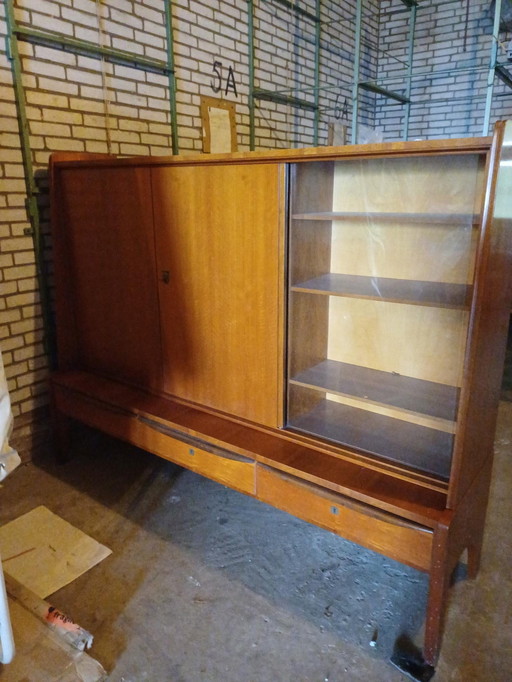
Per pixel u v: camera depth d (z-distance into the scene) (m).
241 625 1.64
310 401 2.01
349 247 1.89
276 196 1.63
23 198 2.35
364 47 5.08
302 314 1.84
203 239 1.87
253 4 3.52
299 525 2.13
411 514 1.41
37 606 1.64
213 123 3.35
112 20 2.58
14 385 2.50
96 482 2.45
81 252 2.36
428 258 1.73
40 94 2.32
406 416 1.92
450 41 4.93
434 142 1.26
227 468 1.85
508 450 2.76
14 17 2.15
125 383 2.39
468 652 1.52
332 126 4.76
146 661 1.51
